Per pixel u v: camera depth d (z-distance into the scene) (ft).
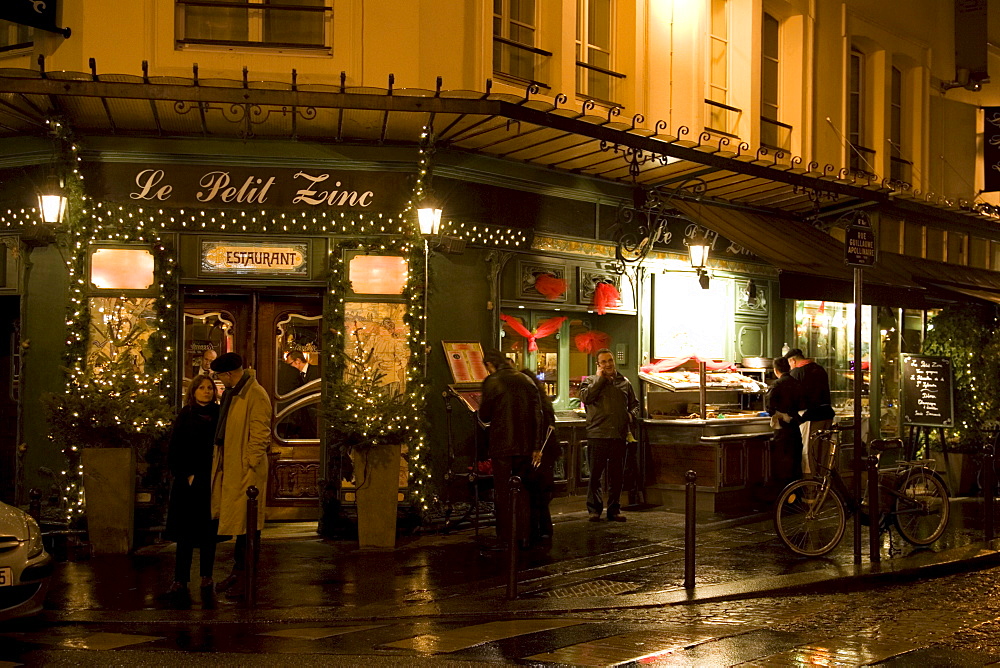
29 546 23.52
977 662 20.97
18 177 37.04
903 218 57.62
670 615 25.80
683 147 39.40
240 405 27.30
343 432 34.30
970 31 62.64
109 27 35.45
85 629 24.36
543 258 41.60
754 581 29.25
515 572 27.07
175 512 27.55
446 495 37.73
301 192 36.96
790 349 47.55
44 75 30.94
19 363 38.29
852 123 56.44
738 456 43.47
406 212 37.37
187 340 37.78
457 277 38.60
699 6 46.50
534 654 21.36
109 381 34.04
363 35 36.45
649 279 45.60
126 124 35.53
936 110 61.98
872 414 55.36
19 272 36.58
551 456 35.86
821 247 49.49
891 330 57.88
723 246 49.16
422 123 35.32
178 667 19.90
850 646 22.26
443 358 37.99
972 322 52.54
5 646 22.27
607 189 43.83
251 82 32.86
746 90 48.93
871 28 56.24
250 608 25.77
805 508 33.53
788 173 43.91
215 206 36.58
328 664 20.18
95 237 35.96
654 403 45.32
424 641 22.63
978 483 50.62
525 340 42.37
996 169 59.52
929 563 32.19
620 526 38.68
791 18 52.11
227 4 35.86
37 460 35.94
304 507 38.09
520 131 36.01
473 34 37.93
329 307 36.94
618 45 44.32
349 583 28.96
